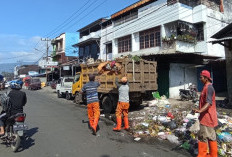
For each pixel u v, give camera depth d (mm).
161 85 15891
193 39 18609
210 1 19797
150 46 20719
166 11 18781
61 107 12742
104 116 9609
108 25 28203
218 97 15289
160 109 10781
